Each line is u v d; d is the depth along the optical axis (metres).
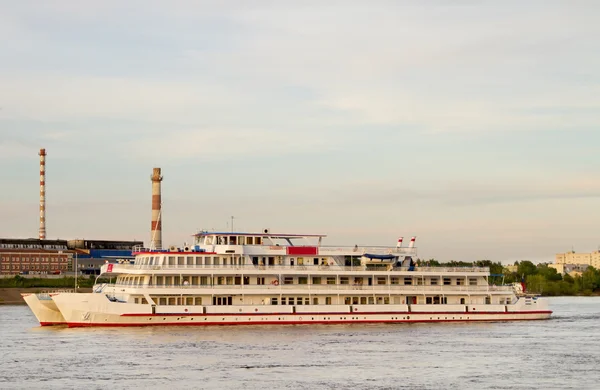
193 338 112.62
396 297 132.88
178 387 81.62
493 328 129.00
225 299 126.25
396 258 135.50
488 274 137.88
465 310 135.25
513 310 139.38
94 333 117.25
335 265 132.00
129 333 117.06
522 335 120.88
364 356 99.56
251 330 121.31
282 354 100.38
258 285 126.94
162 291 123.19
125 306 122.62
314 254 131.25
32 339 113.00
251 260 128.75
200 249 130.38
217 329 121.56
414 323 132.38
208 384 82.94
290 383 83.69
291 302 128.62
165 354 99.75
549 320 142.25
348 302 130.88
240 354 100.06
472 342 112.50
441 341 112.94
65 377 86.12
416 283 134.50
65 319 123.94
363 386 82.56
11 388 81.25
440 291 134.38
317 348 105.25
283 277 129.25
